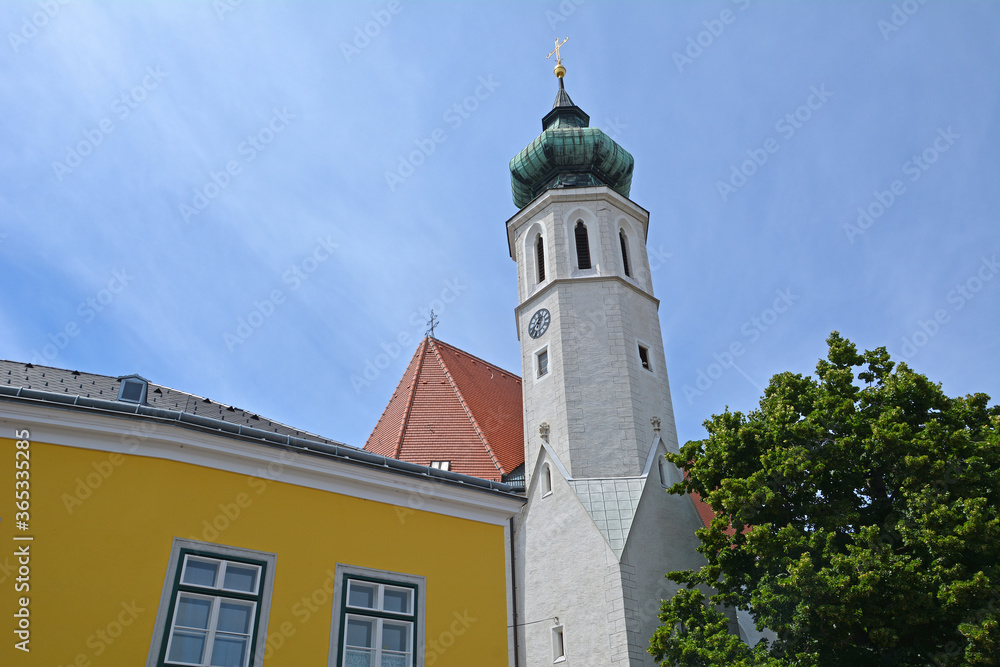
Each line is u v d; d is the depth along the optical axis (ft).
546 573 97.04
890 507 72.08
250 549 45.27
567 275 120.88
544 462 105.81
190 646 41.75
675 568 95.50
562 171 134.00
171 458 45.27
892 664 65.98
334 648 45.42
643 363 116.06
